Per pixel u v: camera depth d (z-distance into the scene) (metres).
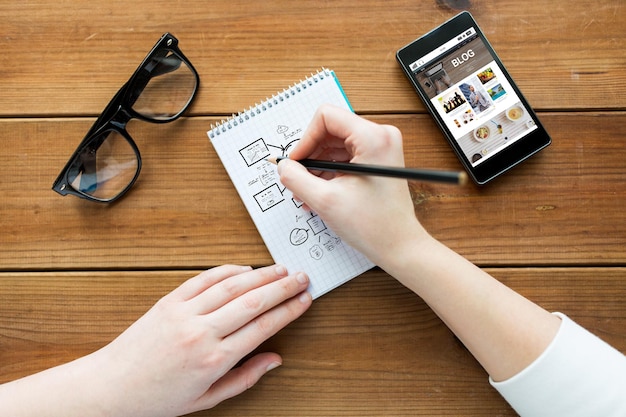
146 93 0.73
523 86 0.75
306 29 0.75
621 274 0.73
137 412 0.67
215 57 0.75
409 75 0.73
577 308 0.73
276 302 0.68
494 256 0.73
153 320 0.68
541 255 0.73
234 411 0.73
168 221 0.74
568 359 0.60
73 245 0.74
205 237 0.74
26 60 0.76
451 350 0.73
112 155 0.73
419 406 0.73
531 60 0.75
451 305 0.64
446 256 0.65
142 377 0.66
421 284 0.65
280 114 0.74
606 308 0.73
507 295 0.64
